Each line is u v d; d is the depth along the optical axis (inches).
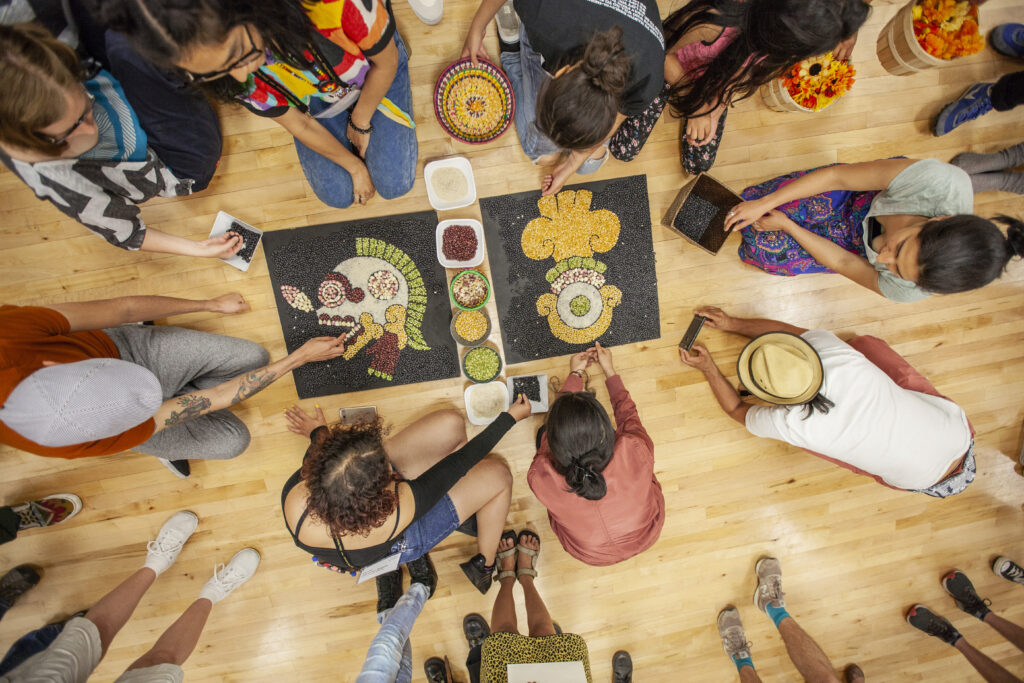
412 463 91.1
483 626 100.2
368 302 95.4
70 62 56.9
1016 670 109.5
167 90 69.7
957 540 107.1
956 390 103.8
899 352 102.0
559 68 64.5
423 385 97.6
